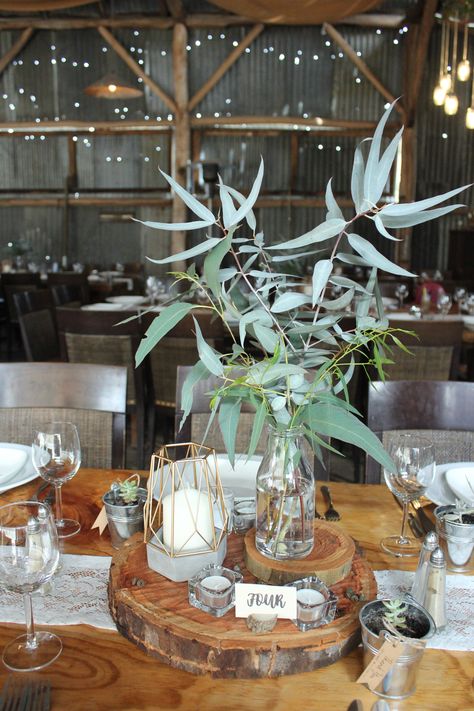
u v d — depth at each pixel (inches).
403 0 305.1
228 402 37.1
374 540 48.9
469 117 218.8
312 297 33.7
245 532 45.8
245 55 322.0
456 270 318.7
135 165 352.5
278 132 333.7
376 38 315.9
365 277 254.2
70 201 355.9
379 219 32.8
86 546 47.6
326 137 337.7
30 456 60.3
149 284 187.6
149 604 36.5
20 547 35.7
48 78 335.6
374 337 36.5
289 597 35.2
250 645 33.3
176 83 316.8
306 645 33.6
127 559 41.6
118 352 123.3
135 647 36.3
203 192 325.7
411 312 158.1
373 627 33.4
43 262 366.6
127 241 359.9
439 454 70.5
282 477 38.5
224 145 340.8
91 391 73.2
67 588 41.9
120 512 45.5
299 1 232.4
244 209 32.2
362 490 58.7
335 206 34.4
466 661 35.2
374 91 323.0
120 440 72.8
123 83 252.2
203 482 48.9
